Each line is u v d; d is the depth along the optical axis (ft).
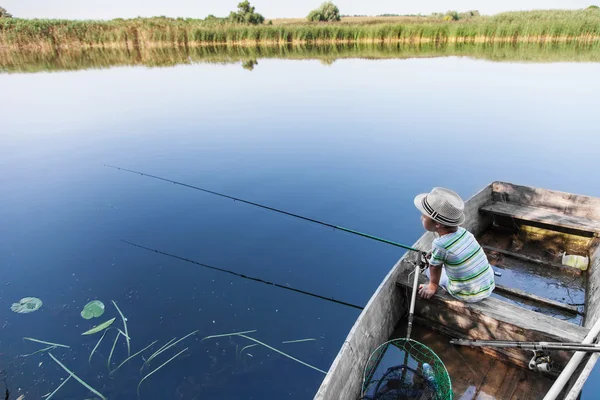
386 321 9.91
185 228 16.20
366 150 24.68
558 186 19.52
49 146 25.82
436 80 47.29
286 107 35.78
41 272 13.26
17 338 10.62
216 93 42.19
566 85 41.86
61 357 10.06
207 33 104.42
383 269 13.56
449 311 9.78
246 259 14.14
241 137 27.45
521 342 8.26
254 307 11.75
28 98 40.24
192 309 11.69
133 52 91.25
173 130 29.17
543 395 8.38
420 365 9.27
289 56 78.18
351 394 8.04
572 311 10.42
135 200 18.57
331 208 17.67
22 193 19.08
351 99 38.42
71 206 17.88
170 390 9.16
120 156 23.97
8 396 9.05
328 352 10.15
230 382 9.32
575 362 7.44
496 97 37.73
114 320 11.24
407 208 17.58
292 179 20.59
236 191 19.30
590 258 12.92
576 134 26.89
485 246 14.12
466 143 25.67
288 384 9.27
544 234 14.70
